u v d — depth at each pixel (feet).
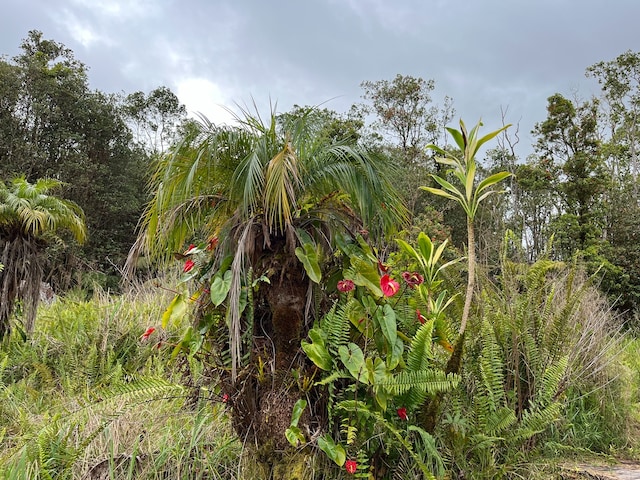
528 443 8.45
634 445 9.80
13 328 16.35
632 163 61.00
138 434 8.49
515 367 8.62
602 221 43.68
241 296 6.64
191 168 6.55
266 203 6.55
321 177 7.15
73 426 8.27
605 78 62.03
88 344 15.25
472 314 8.94
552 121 46.68
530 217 42.83
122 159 61.41
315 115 7.50
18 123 53.88
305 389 6.66
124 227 57.98
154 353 14.65
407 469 6.97
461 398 8.05
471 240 7.53
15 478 7.14
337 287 7.09
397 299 7.98
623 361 13.64
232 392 7.03
